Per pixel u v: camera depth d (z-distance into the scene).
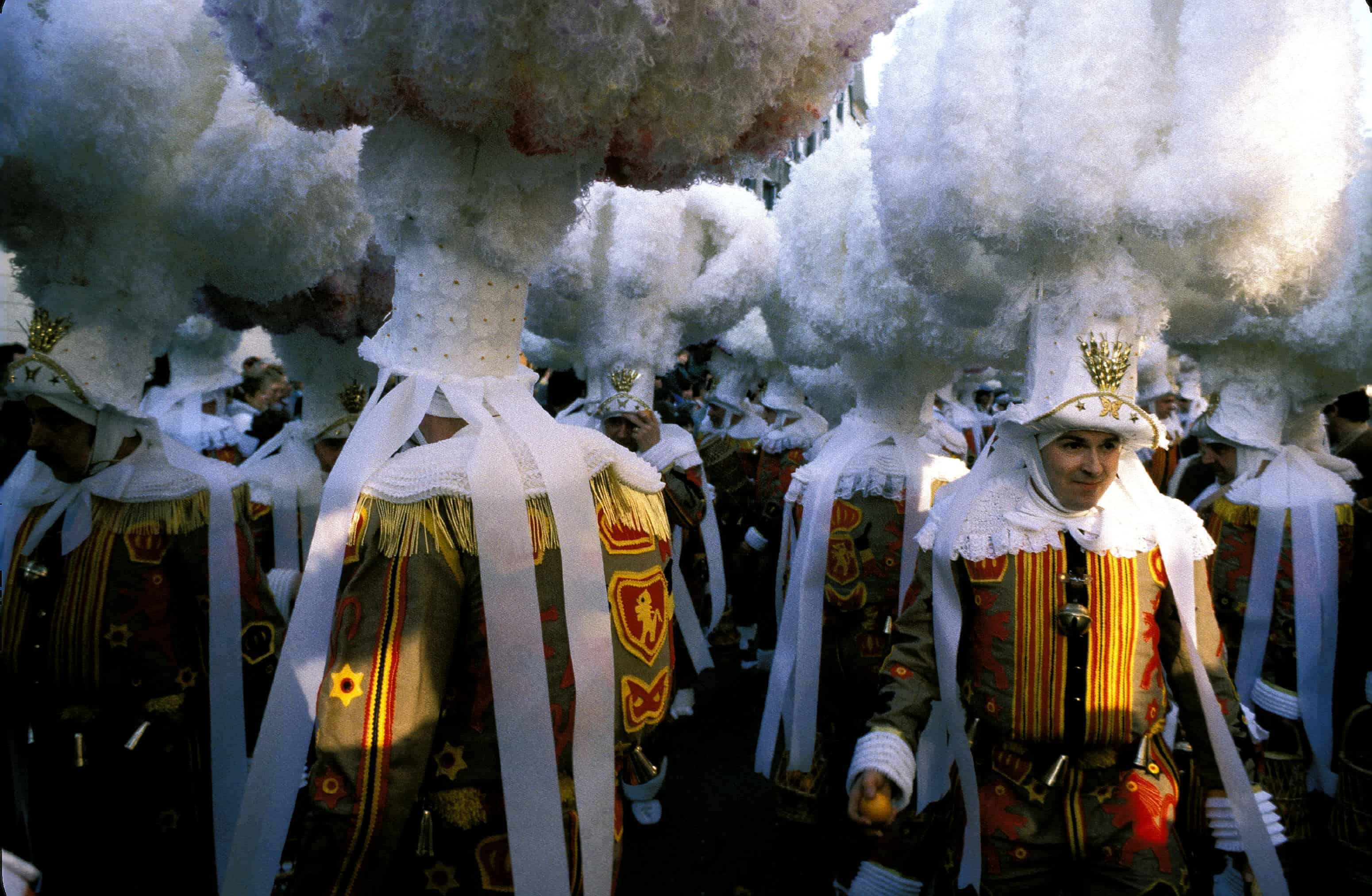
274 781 1.38
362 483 1.40
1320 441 3.62
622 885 3.27
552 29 1.20
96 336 2.13
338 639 1.34
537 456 1.42
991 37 1.86
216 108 2.19
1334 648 3.10
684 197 3.65
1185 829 2.26
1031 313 2.04
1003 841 2.00
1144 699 1.93
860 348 3.25
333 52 1.27
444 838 1.41
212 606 2.21
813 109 1.57
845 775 3.29
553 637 1.41
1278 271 1.94
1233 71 1.73
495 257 1.45
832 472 3.23
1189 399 7.80
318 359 3.02
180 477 2.24
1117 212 1.83
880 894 2.47
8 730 2.27
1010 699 1.96
